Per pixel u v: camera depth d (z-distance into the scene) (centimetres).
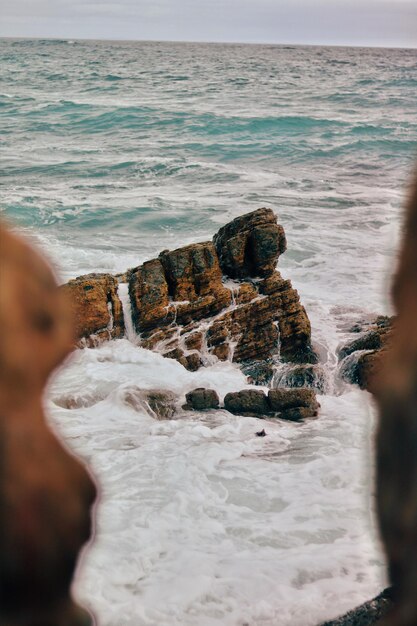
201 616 568
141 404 1054
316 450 897
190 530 695
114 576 604
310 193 2638
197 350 1298
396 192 2642
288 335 1304
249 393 1068
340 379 1230
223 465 844
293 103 5481
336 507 741
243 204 2456
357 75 8400
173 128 4200
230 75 8112
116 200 2525
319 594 584
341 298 1543
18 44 17338
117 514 711
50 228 2173
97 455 854
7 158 3312
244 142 3781
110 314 1330
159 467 820
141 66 9431
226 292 1352
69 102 5091
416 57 13812
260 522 716
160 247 2017
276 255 1398
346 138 3884
